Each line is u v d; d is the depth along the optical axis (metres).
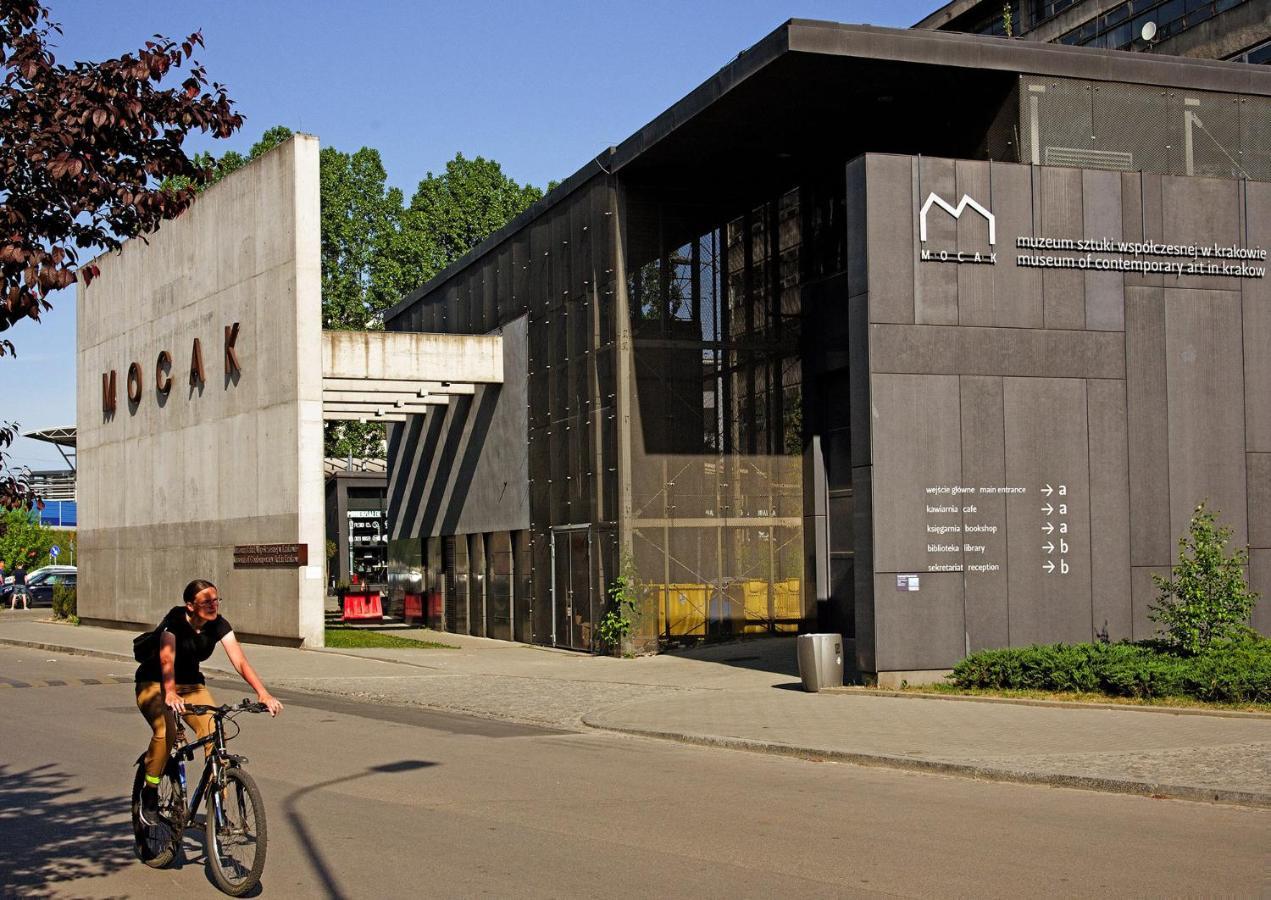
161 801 9.31
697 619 28.70
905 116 24.84
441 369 35.56
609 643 28.80
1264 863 8.79
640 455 28.59
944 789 12.13
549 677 24.42
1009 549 20.67
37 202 7.79
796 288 29.70
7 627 44.84
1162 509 21.45
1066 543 20.94
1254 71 23.81
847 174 20.97
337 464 68.62
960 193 20.86
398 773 13.22
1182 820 10.41
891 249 20.47
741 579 29.05
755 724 16.64
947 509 20.45
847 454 28.14
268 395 33.97
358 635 37.19
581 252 30.84
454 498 39.81
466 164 75.88
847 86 23.20
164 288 40.44
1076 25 46.16
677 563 28.66
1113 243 21.53
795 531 29.42
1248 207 22.31
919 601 20.22
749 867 8.73
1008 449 20.80
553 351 32.59
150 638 9.34
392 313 48.00
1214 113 23.62
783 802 11.38
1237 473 21.89
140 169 8.16
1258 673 16.53
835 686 20.34
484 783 12.54
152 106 8.00
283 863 9.03
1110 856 9.02
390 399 39.88
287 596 32.66
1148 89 23.36
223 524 36.44
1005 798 11.58
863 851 9.23
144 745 15.73
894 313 20.42
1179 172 23.34
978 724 15.94
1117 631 21.06
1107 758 13.06
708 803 11.34
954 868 8.66
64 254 7.33
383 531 67.00
